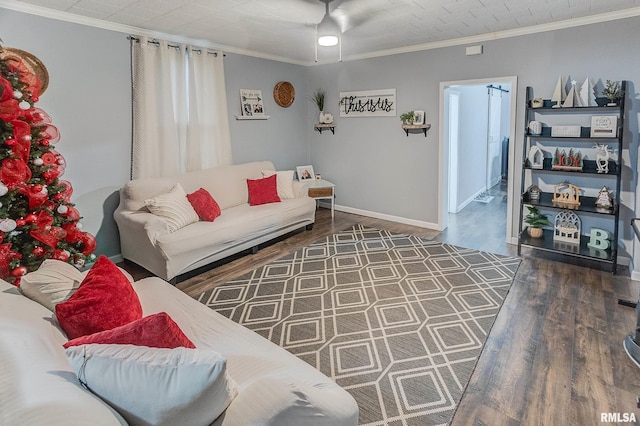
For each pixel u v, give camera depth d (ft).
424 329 8.75
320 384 4.91
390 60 17.07
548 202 13.24
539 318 9.10
